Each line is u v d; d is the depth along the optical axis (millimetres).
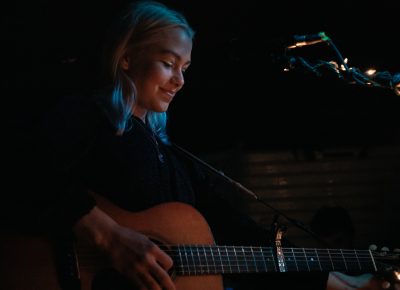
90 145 2438
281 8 5680
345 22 5824
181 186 2729
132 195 2492
